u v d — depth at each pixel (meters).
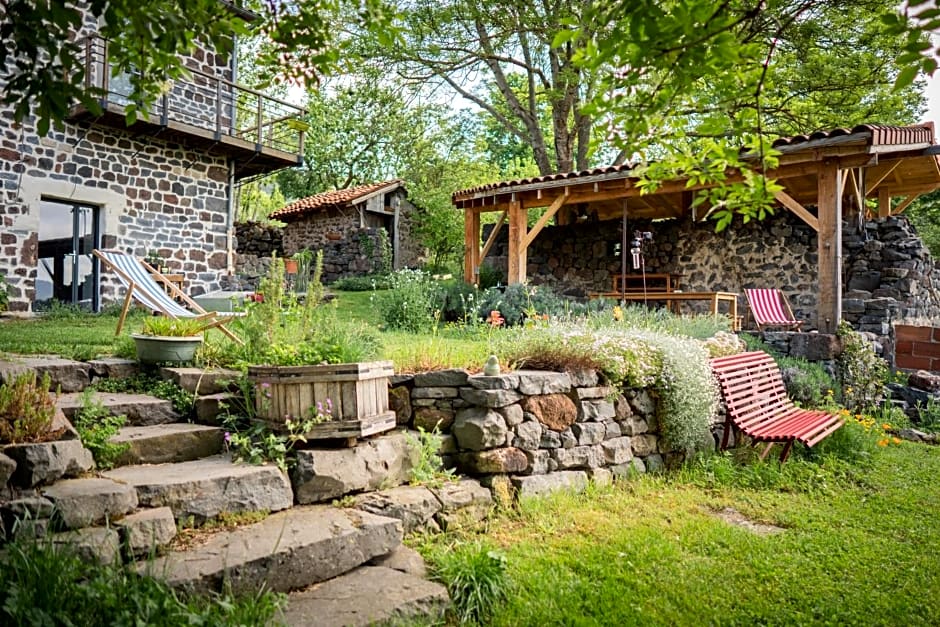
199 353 4.61
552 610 2.85
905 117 14.78
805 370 7.47
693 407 5.30
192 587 2.40
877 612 2.95
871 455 5.93
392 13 3.45
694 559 3.46
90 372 4.25
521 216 11.02
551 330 5.35
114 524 2.61
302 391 3.63
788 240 11.14
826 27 12.59
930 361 9.18
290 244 20.41
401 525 3.26
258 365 3.81
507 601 2.93
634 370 5.08
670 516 4.14
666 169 3.68
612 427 4.91
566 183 10.20
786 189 10.95
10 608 1.91
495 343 5.50
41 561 2.16
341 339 4.39
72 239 10.06
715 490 4.82
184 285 11.27
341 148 26.86
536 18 14.02
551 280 13.77
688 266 12.26
